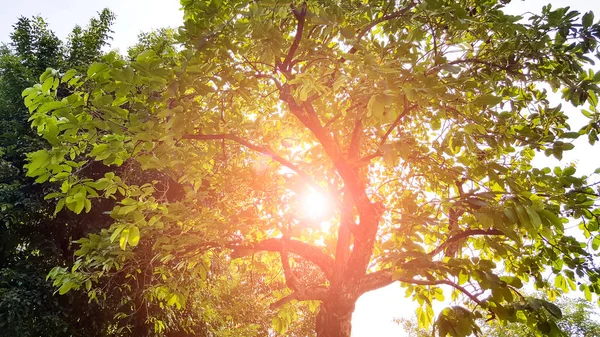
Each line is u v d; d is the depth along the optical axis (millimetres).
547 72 5070
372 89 3807
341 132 6793
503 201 4074
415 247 4164
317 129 5465
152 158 4641
